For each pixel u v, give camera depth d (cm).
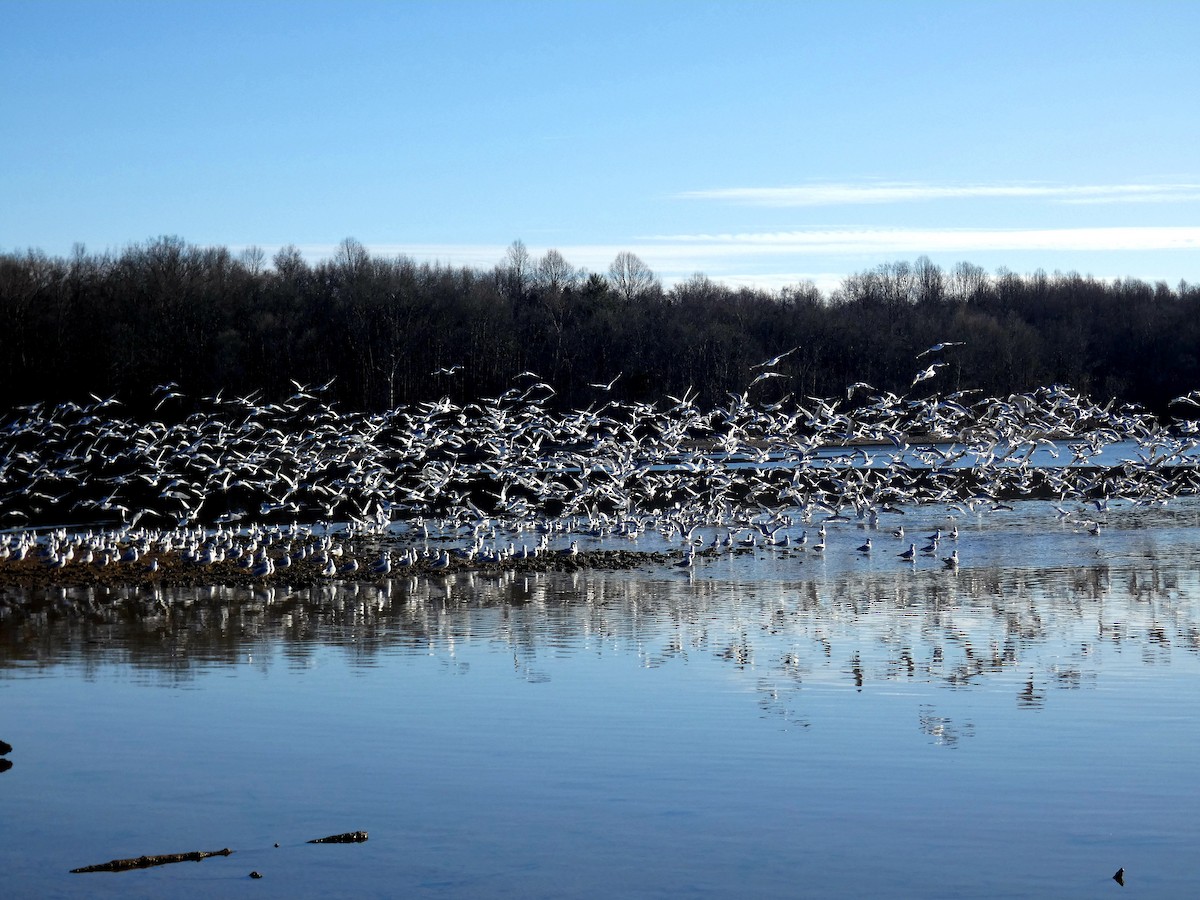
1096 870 1852
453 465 6494
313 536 6366
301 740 2489
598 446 6091
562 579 4697
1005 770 2253
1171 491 7494
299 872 1872
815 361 11031
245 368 10612
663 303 13500
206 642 3494
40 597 4394
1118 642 3344
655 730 2517
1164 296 14238
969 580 4531
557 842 1966
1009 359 10706
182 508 7631
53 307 10781
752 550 5478
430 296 11900
